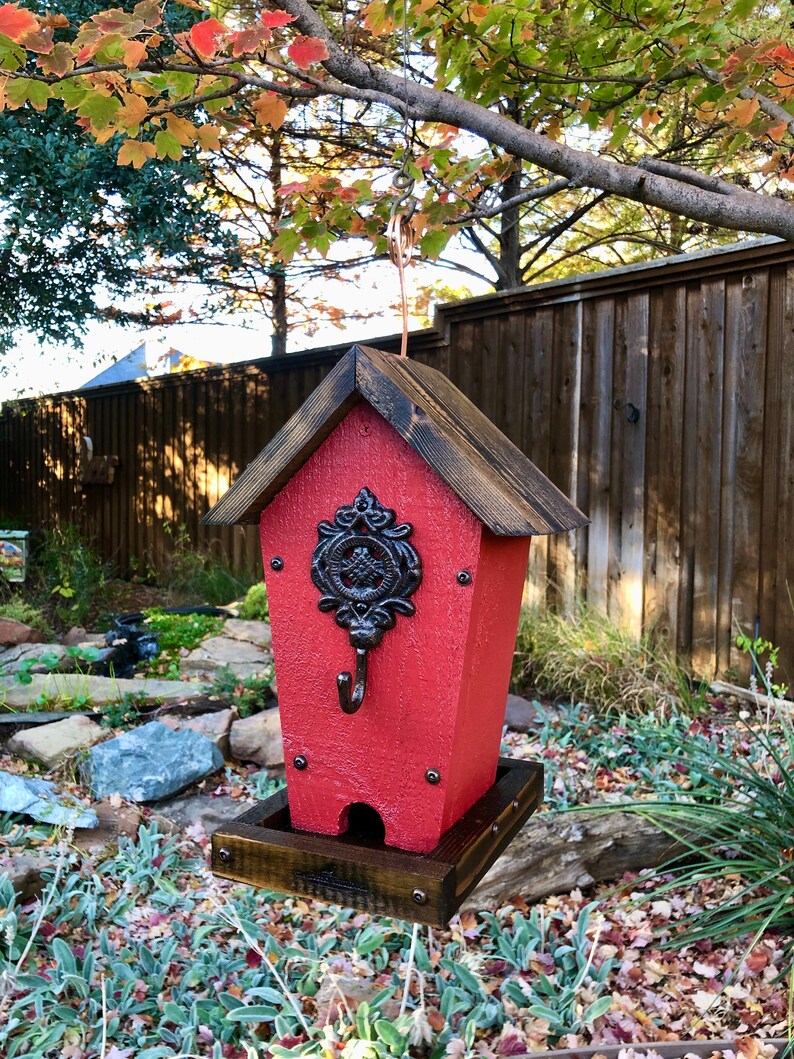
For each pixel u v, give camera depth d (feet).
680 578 15.03
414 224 5.60
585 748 12.30
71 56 4.46
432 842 4.33
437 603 4.18
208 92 5.11
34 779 10.66
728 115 5.53
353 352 4.14
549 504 4.73
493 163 6.63
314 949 7.97
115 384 28.68
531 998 7.41
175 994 7.41
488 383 18.03
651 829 9.97
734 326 14.19
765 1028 7.22
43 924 8.02
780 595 13.71
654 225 23.36
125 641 16.62
